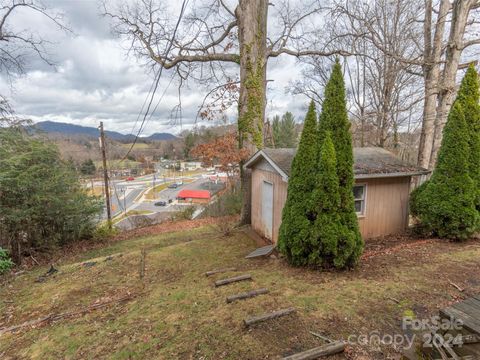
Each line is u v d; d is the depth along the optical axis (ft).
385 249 19.45
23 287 18.33
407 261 16.28
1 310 14.97
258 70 30.01
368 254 18.42
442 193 19.76
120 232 40.16
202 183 167.22
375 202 22.93
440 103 28.89
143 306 13.50
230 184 46.73
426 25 34.22
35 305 15.10
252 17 29.01
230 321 10.92
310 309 11.28
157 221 48.60
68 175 30.14
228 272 17.25
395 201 23.81
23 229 26.61
